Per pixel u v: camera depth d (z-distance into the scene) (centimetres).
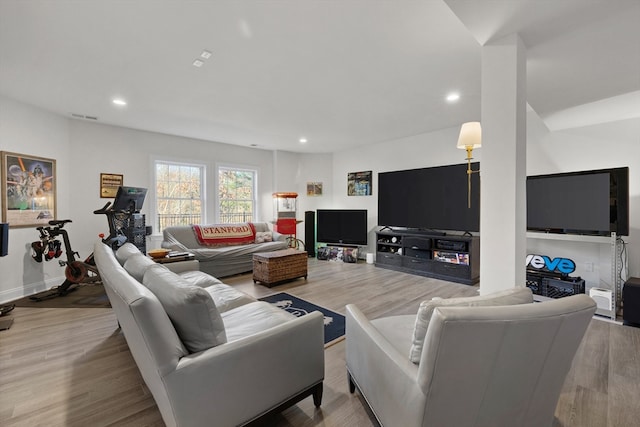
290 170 661
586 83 235
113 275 153
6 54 235
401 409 116
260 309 203
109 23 195
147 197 483
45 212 377
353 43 219
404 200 500
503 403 110
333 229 608
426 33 206
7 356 215
